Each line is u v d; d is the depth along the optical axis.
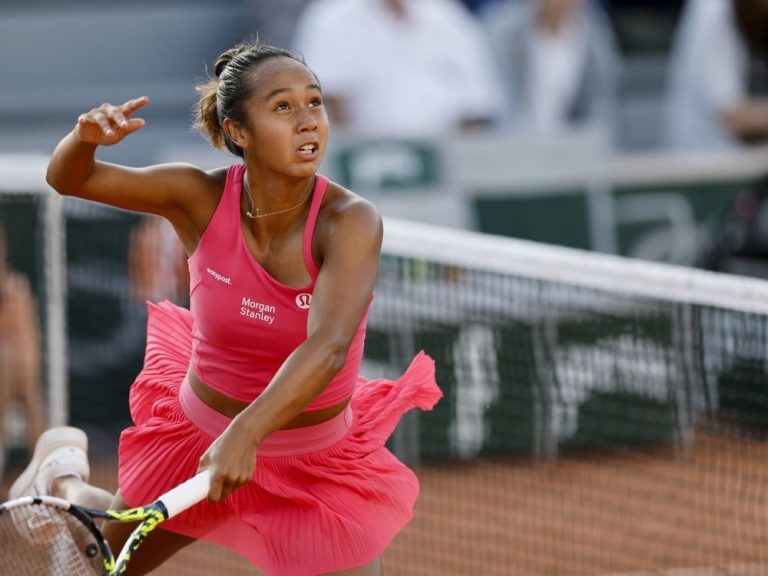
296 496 13.23
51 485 15.72
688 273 19.98
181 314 14.98
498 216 32.38
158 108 36.19
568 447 27.62
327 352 11.72
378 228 12.46
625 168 33.59
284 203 12.52
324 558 13.02
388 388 14.62
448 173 32.06
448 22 33.59
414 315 26.97
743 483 25.48
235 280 12.76
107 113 12.02
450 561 23.69
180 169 13.05
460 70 33.56
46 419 24.47
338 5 32.97
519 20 34.91
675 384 26.38
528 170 32.62
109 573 11.62
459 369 27.12
